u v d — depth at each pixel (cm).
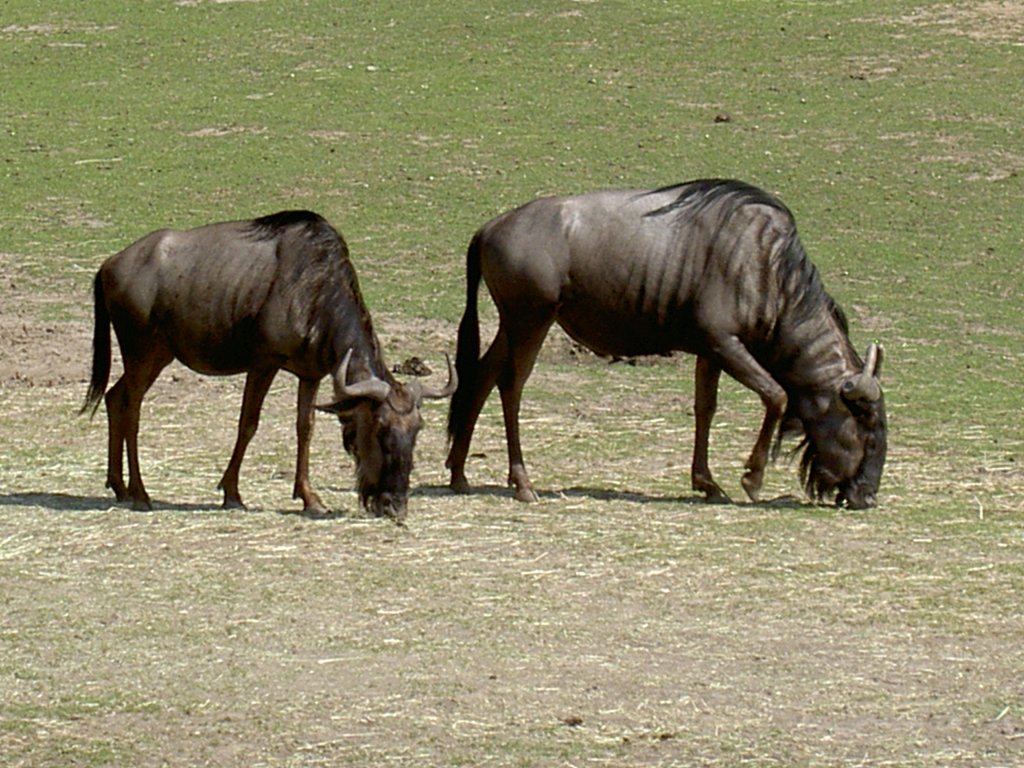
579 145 8312
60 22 10550
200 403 5188
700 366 4266
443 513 4031
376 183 7838
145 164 8094
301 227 4019
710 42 9944
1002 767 2597
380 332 6022
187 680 2914
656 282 4178
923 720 2766
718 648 3084
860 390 4075
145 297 4062
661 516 4022
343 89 9188
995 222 7400
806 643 3120
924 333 6122
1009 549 3744
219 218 7438
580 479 4419
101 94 9175
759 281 4147
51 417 4988
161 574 3500
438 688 2877
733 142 8350
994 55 9669
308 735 2694
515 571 3541
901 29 10169
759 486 4203
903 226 7356
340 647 3073
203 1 11025
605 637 3136
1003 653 3077
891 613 3294
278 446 4722
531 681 2914
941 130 8494
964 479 4406
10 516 3931
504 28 10206
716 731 2712
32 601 3322
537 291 4212
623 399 5281
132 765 2595
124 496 4112
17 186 7781
